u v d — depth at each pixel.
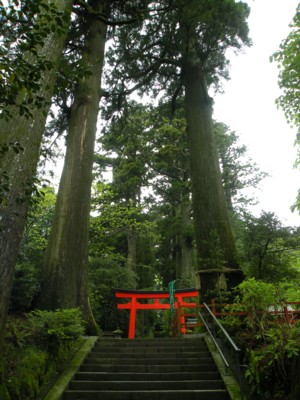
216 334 7.32
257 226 9.08
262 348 4.86
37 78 3.00
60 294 7.98
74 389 5.22
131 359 6.34
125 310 16.42
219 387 5.27
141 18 12.17
